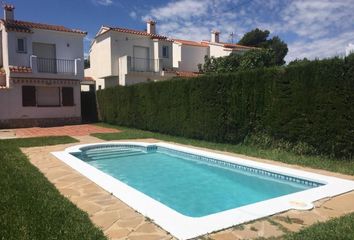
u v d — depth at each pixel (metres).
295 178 8.09
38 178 7.46
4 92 22.69
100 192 6.51
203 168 10.62
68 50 26.44
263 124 11.66
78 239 4.15
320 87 9.56
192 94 14.98
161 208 5.48
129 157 12.49
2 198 5.80
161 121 17.55
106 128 21.78
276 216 5.12
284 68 10.77
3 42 24.00
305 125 10.08
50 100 25.62
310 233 4.33
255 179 8.95
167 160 11.95
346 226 4.55
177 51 34.75
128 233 4.47
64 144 13.67
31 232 4.35
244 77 12.30
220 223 4.80
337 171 8.18
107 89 25.05
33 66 23.59
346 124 8.91
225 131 13.26
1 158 9.84
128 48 30.02
